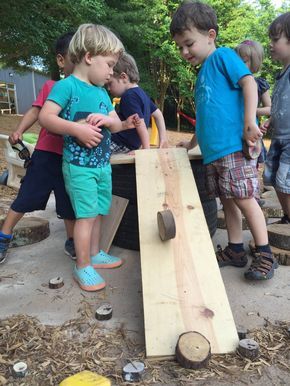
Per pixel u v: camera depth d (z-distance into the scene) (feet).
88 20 35.09
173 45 55.72
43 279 8.48
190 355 5.58
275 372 5.58
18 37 32.17
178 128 61.41
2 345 6.13
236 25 55.36
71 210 8.95
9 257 9.68
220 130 8.06
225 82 8.09
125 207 9.72
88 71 7.75
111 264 8.93
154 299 6.44
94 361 5.80
